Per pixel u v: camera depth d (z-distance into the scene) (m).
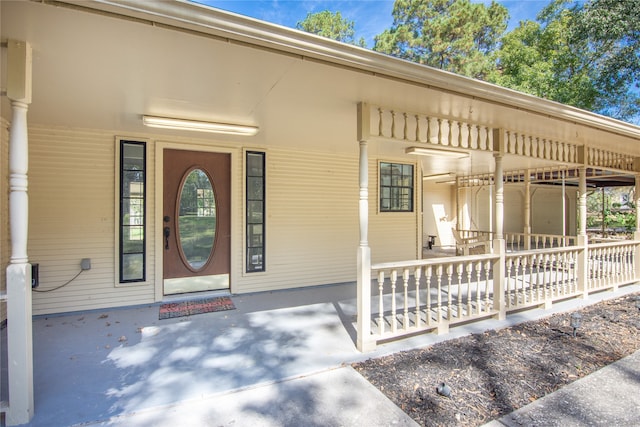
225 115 3.68
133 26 1.83
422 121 3.92
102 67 2.38
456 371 2.74
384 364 2.85
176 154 4.79
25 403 2.04
